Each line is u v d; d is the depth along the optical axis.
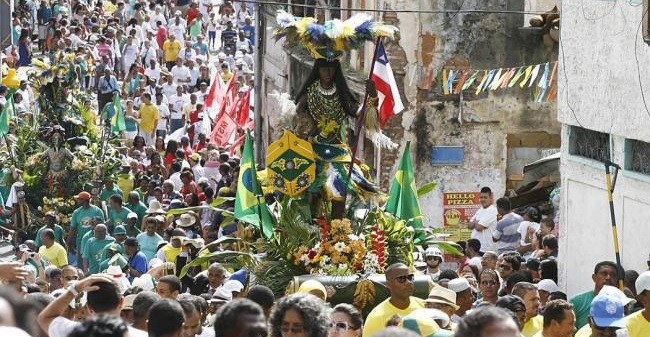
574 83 22.06
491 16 29.53
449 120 29.78
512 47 29.58
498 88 29.61
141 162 38.12
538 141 29.89
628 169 20.66
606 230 21.22
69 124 35.00
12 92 39.69
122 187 34.12
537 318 15.80
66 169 33.59
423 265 18.91
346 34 17.89
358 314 13.31
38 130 34.66
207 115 44.69
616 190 20.84
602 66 21.11
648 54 19.70
